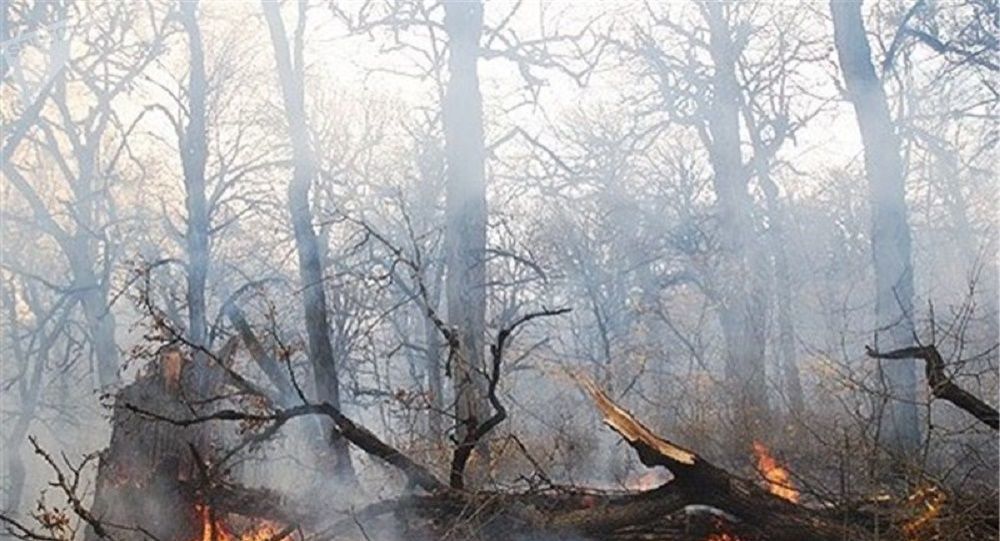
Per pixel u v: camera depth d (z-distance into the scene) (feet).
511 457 23.76
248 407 24.68
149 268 38.70
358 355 40.65
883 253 34.99
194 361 24.44
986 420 19.94
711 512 19.26
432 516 19.88
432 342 38.42
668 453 18.45
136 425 22.66
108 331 51.88
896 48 39.37
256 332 33.83
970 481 20.51
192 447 20.85
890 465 20.83
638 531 19.20
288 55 40.50
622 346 54.13
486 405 30.35
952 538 18.19
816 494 19.90
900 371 30.27
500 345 21.52
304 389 34.22
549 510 19.85
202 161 51.78
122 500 22.03
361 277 34.65
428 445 24.82
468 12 40.83
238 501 21.74
